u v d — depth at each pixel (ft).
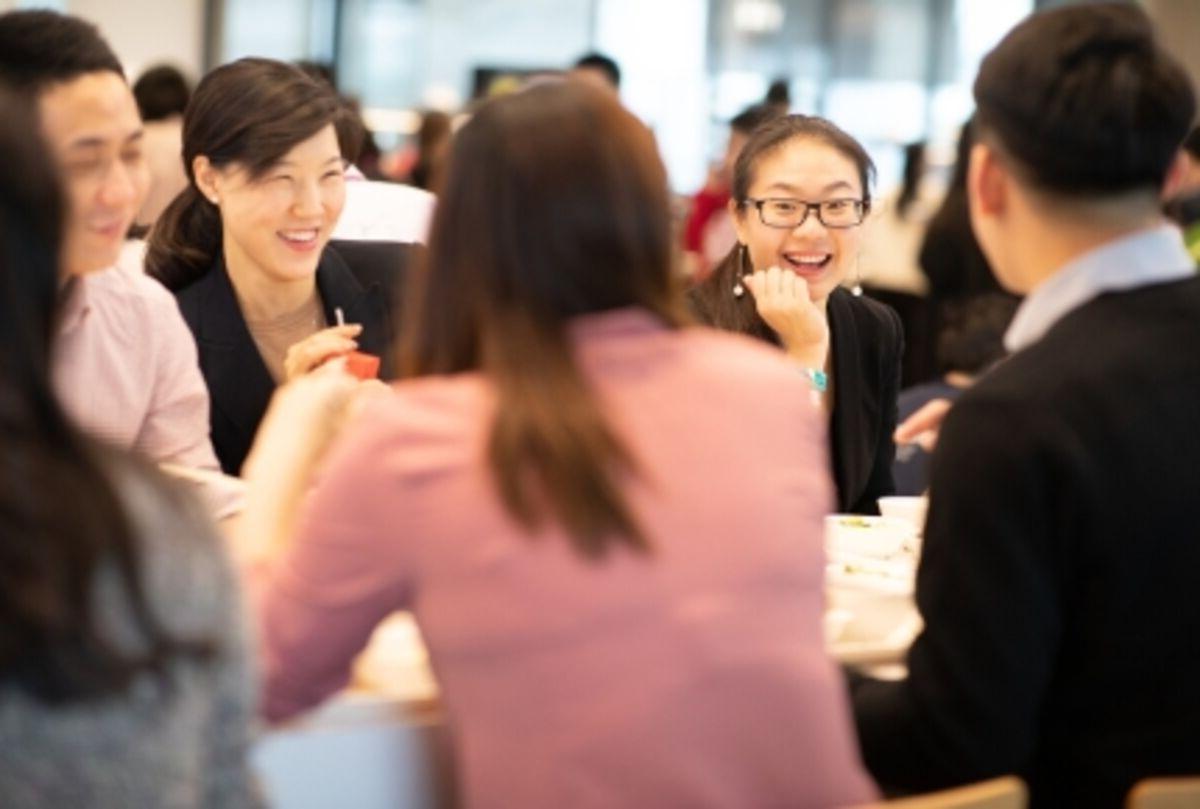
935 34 40.98
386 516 5.97
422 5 41.55
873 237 27.04
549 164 6.13
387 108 41.52
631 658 5.79
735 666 5.85
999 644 6.67
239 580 5.30
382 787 6.72
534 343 6.03
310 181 10.54
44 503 4.77
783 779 5.90
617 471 5.91
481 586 5.83
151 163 18.08
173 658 5.01
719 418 6.13
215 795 5.27
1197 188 17.34
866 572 8.67
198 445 10.12
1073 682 6.95
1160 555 6.74
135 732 4.96
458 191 6.23
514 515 5.81
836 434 11.37
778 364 6.46
